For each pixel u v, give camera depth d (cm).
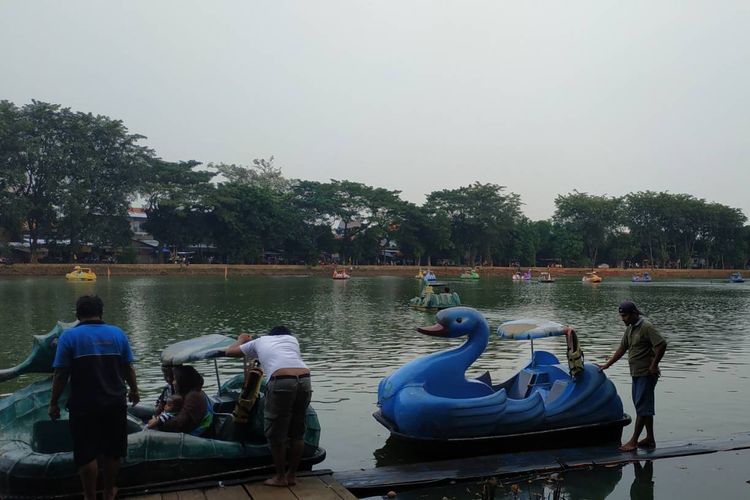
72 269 6450
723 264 12000
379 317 2658
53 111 6334
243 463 675
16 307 2880
